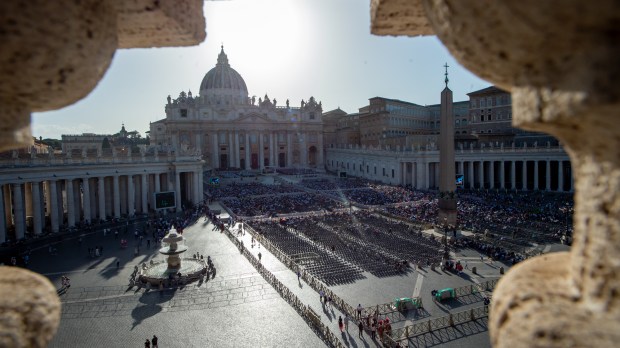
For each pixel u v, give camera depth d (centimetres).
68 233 5478
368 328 2550
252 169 13750
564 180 8331
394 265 3806
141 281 3481
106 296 3184
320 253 4272
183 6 624
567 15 337
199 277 3594
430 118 14450
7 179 4894
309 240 4862
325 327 2480
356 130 14700
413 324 2561
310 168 14175
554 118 388
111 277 3650
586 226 425
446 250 4088
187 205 7612
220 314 2834
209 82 15388
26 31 413
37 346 473
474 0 379
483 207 6312
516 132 9812
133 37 657
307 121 14638
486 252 4200
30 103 480
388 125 12656
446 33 451
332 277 3538
